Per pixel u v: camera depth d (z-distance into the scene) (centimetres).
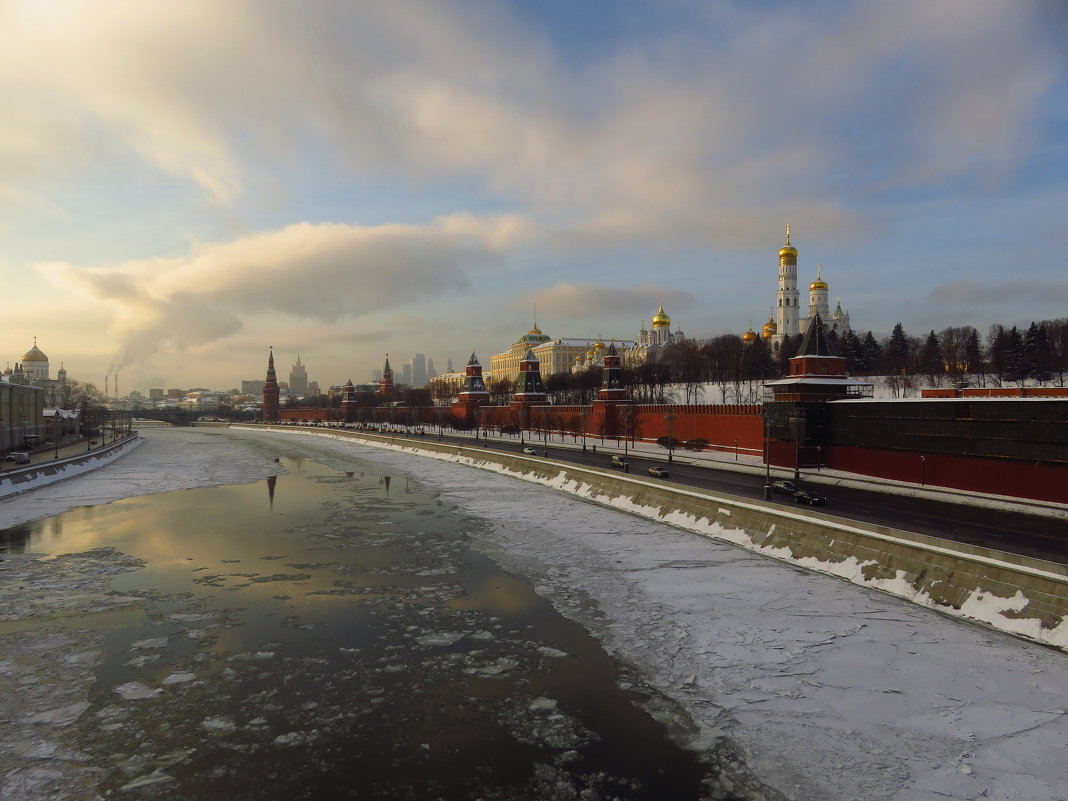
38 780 1742
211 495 7031
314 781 1739
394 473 8988
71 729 2017
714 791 1686
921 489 5031
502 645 2681
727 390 14450
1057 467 4238
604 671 2422
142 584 3581
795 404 6600
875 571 3256
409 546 4453
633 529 4806
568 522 5144
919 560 3072
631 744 1920
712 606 3053
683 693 2231
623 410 10481
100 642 2727
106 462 10681
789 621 2816
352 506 6156
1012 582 2650
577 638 2748
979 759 1775
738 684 2273
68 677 2384
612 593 3322
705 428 8619
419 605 3194
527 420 13375
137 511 6000
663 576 3566
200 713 2117
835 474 6059
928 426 5278
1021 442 4484
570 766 1809
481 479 8125
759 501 4234
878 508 4406
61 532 5034
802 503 4525
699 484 5634
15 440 9938
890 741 1883
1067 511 3991
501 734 1984
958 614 2759
